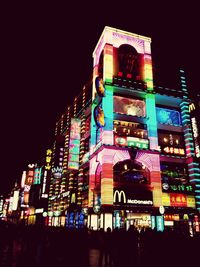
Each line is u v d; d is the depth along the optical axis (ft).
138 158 122.93
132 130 129.49
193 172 130.62
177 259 41.39
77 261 40.04
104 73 135.85
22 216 265.75
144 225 110.22
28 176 269.03
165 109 145.18
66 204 160.45
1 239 77.00
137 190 117.60
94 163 132.67
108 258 43.16
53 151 203.51
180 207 122.11
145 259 41.83
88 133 155.22
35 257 43.57
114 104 131.75
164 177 128.16
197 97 146.20
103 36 147.64
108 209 110.32
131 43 147.54
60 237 81.20
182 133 141.90
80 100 187.42
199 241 58.54
